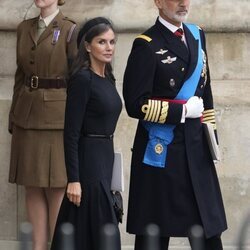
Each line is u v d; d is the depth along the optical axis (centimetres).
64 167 2858
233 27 3014
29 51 2862
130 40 3034
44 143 2859
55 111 2845
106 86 2391
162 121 2409
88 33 2388
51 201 2908
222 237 3009
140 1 3041
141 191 2448
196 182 2434
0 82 3075
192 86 2442
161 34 2436
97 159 2372
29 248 1681
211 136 2456
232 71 3034
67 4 3056
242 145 3011
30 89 2869
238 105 3009
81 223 2366
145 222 2441
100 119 2375
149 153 2438
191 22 3020
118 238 1831
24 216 3047
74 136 2353
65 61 2847
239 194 3011
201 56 2464
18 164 2892
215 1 3031
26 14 3059
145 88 2406
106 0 3047
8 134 3052
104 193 2370
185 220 2431
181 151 2434
